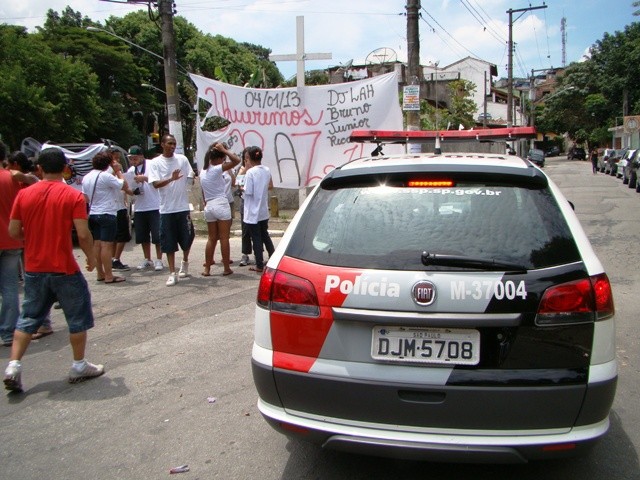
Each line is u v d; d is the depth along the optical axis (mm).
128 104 40562
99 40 38375
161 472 3324
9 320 5695
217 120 12969
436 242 2775
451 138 5727
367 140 6023
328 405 2734
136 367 4973
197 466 3373
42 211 4496
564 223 2855
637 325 5781
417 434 2621
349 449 2699
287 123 12266
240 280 8094
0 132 24828
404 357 2658
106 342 5633
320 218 3066
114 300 7164
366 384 2658
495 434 2566
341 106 12141
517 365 2576
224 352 5230
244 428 3814
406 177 3107
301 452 3492
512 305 2580
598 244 10383
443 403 2588
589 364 2594
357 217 2982
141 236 9016
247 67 45375
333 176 3254
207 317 6328
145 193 8891
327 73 39562
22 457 3549
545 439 2541
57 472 3367
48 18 41469
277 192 14578
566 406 2547
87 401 4336
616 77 51438
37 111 25469
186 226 7945
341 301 2723
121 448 3619
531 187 3021
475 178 3059
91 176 8055
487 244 2740
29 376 4898
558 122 65438
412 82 12430
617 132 49688
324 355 2758
